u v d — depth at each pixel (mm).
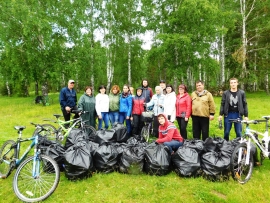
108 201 3420
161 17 17344
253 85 24594
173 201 3424
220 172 3885
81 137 5336
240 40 19281
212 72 17750
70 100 7094
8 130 8312
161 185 3830
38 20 14281
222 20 16391
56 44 15820
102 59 16812
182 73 16766
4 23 14586
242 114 5109
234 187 3756
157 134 6562
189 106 5668
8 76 16688
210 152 4215
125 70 21016
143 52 19672
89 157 4070
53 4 15727
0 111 13797
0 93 36562
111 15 17781
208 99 5430
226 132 5316
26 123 9641
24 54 15711
